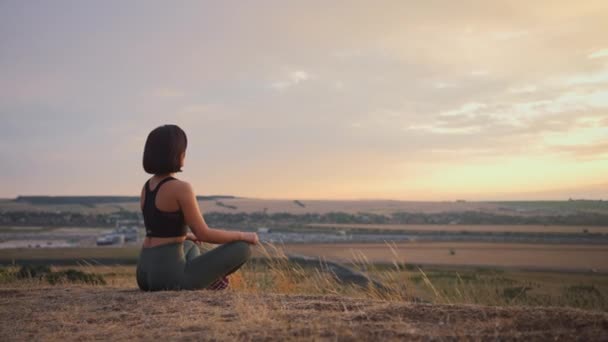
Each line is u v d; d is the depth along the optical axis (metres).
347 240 100.12
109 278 6.94
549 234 111.88
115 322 3.18
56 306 3.84
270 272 6.07
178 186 4.26
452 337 2.50
